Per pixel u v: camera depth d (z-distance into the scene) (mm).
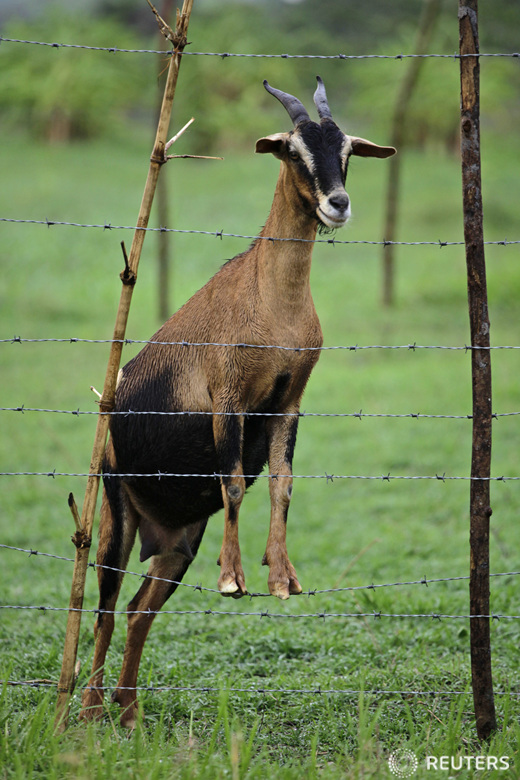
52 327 63812
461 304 69375
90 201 99750
